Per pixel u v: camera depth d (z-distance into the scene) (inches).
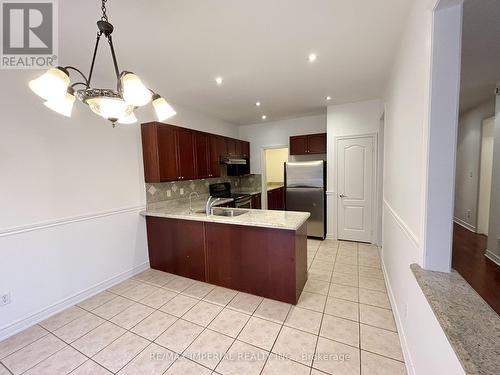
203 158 154.0
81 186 97.7
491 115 141.6
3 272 76.4
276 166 297.9
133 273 119.3
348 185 161.9
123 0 57.1
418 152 54.3
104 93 46.1
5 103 76.6
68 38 73.4
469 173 167.2
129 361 64.7
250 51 84.5
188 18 65.4
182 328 77.7
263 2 59.7
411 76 61.5
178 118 154.0
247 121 208.4
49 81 42.3
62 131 91.3
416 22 56.8
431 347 43.6
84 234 98.8
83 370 62.4
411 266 52.4
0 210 75.8
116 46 79.4
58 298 90.0
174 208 136.3
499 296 67.4
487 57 80.0
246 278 98.5
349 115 155.3
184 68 97.5
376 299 91.0
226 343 70.3
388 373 58.6
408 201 63.7
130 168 118.1
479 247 120.1
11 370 63.1
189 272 114.2
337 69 100.9
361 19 67.4
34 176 83.7
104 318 84.5
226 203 160.6
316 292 97.3
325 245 156.8
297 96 138.0
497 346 30.2
